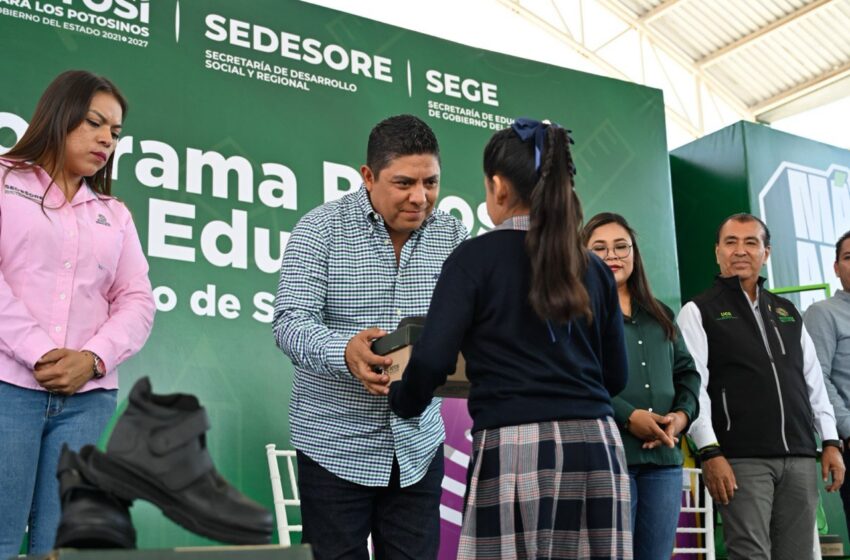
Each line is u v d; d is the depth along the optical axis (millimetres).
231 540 1115
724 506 3270
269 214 3936
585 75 4957
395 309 2262
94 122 2283
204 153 3848
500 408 1676
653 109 5102
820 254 5582
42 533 2096
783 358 3342
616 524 1627
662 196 5008
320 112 4160
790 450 3229
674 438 2781
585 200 4785
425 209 2229
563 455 1632
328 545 2139
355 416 2168
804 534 3246
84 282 2254
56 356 2104
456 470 4000
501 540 1608
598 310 1807
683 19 8797
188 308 3680
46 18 3652
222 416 3652
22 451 2076
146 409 1138
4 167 2207
